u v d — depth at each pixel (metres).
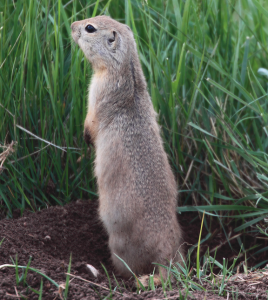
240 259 10.30
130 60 8.61
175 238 8.24
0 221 9.07
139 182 8.03
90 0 10.68
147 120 8.51
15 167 9.80
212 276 7.46
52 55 10.20
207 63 10.23
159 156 8.34
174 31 11.80
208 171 10.99
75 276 7.01
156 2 12.31
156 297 6.52
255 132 10.78
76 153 10.49
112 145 8.34
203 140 10.00
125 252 8.12
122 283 7.49
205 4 11.24
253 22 13.38
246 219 10.77
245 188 10.38
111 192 8.19
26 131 9.38
